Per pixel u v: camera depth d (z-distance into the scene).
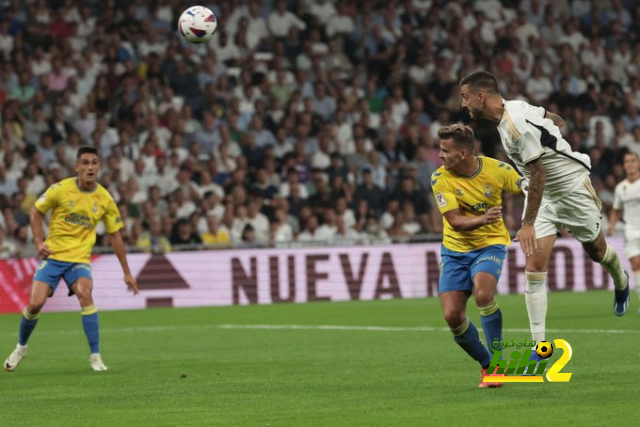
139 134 81.62
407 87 92.19
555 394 26.73
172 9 88.62
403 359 37.47
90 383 32.75
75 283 37.06
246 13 90.94
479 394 27.34
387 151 87.00
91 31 85.94
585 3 102.00
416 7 96.12
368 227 81.06
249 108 86.62
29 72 81.69
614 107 95.94
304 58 91.19
